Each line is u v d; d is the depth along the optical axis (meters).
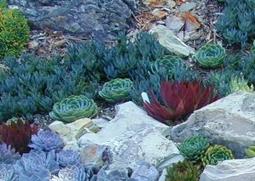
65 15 2.90
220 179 1.77
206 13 2.95
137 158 1.99
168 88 2.24
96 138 2.15
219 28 2.79
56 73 2.55
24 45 2.85
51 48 2.85
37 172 1.96
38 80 2.51
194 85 2.26
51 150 2.08
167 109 2.22
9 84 2.52
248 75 2.45
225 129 2.00
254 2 2.79
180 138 2.10
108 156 2.02
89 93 2.47
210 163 1.92
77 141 2.17
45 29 2.92
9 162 2.07
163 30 2.80
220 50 2.60
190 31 2.88
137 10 3.01
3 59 2.80
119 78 2.58
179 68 2.47
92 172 1.99
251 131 1.97
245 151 1.94
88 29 2.89
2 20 2.83
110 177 1.90
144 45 2.63
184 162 1.87
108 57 2.60
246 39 2.69
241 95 2.09
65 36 2.90
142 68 2.54
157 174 1.92
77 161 2.02
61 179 1.94
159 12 2.99
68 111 2.34
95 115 2.40
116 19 2.91
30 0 2.96
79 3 2.92
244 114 2.00
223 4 2.96
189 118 2.09
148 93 2.34
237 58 2.59
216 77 2.41
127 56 2.61
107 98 2.45
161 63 2.54
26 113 2.43
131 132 2.14
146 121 2.21
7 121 2.37
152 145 2.02
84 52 2.63
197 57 2.62
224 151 1.94
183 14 2.95
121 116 2.24
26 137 2.18
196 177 1.83
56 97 2.44
